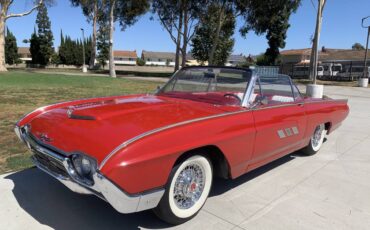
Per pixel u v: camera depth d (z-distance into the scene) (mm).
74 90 14125
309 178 4465
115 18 36031
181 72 4531
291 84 4738
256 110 3742
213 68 4195
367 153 5777
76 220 3121
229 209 3484
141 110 3293
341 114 5934
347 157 5500
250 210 3488
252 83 3836
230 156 3334
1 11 30547
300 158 5359
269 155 4027
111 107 3396
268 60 51500
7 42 74750
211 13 34094
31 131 3266
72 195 3596
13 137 5586
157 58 122188
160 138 2705
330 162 5199
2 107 8672
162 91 4562
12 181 3887
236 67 4059
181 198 3088
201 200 3291
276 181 4309
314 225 3252
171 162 2744
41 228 2965
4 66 31469
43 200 3467
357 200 3848
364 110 11461
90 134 2738
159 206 2918
